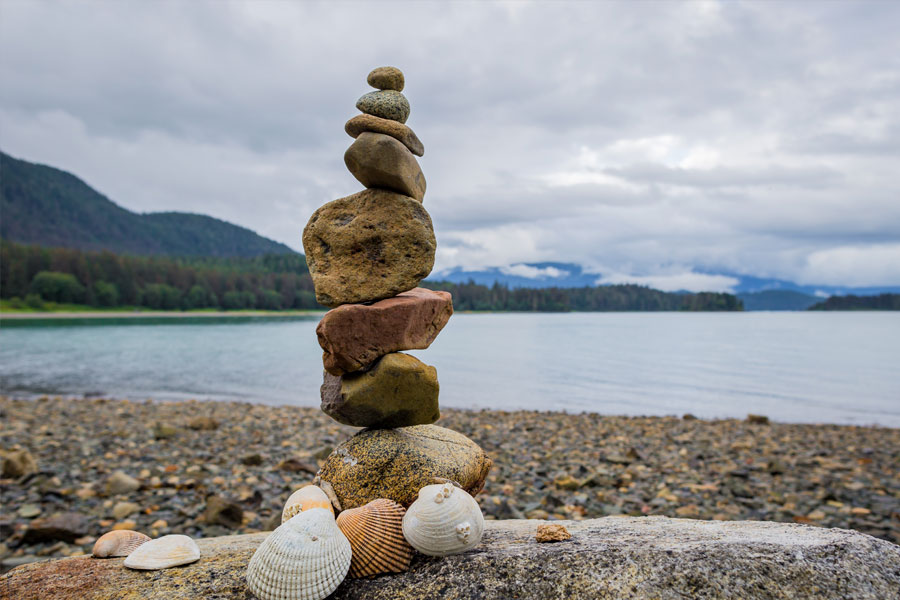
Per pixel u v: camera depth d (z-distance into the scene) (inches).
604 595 14.1
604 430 78.2
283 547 14.8
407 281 19.3
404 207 19.2
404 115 20.2
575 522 20.3
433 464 18.4
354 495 18.1
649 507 39.9
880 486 47.1
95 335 340.2
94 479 46.3
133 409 95.2
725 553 14.8
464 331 413.7
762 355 231.1
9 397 117.6
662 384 147.4
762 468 53.5
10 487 43.1
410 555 15.9
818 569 14.4
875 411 111.5
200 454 57.3
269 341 301.3
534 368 182.1
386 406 18.8
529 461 56.1
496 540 17.7
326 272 19.5
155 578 15.6
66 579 15.6
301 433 72.6
